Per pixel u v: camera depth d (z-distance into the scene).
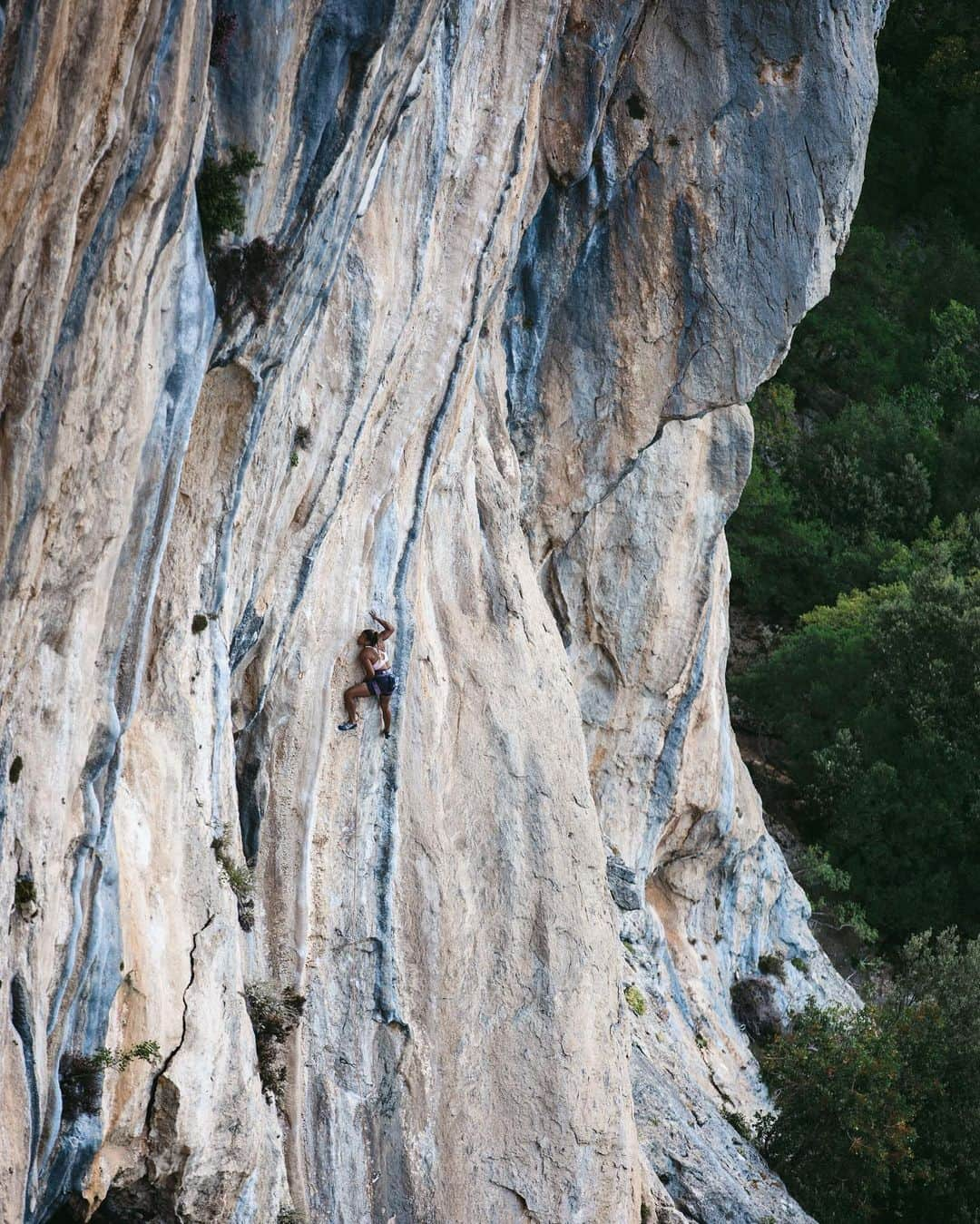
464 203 67.75
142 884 46.16
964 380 183.62
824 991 126.81
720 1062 109.25
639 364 91.12
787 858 145.38
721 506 105.94
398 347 62.38
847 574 165.75
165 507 42.75
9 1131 37.94
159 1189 47.22
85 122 33.00
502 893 71.00
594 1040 71.94
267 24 41.72
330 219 48.22
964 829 145.50
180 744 48.97
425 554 71.94
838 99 91.56
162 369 40.16
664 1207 79.75
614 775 105.12
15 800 37.38
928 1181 106.19
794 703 154.25
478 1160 66.81
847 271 186.75
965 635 147.12
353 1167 61.47
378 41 45.31
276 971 59.62
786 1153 102.81
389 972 64.88
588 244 88.75
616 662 103.06
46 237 33.06
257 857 59.66
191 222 40.12
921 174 197.00
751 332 92.25
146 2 33.44
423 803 68.25
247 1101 49.81
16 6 30.12
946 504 175.12
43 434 34.53
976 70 196.00
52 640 38.25
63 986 40.69
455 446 74.06
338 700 63.44
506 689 74.19
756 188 90.88
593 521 101.31
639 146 88.06
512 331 88.00
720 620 113.62
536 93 72.31
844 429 174.00
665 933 114.88
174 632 48.84
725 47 88.94
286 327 48.62
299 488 57.09
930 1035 109.69
